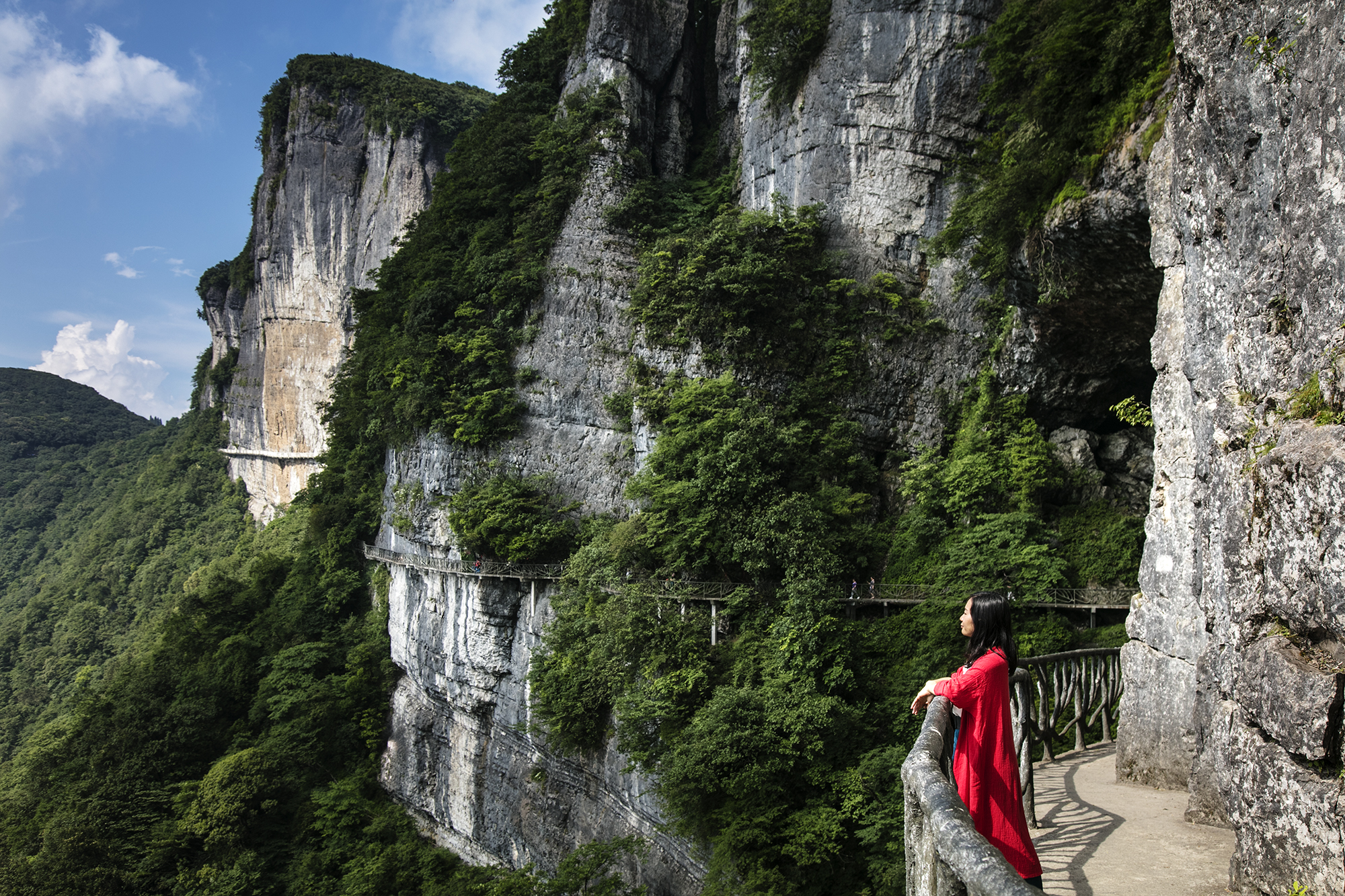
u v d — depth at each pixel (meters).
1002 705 5.52
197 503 111.06
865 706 29.98
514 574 42.12
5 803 48.69
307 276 95.62
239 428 109.50
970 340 41.34
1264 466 6.29
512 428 45.97
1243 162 7.99
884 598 34.72
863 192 43.66
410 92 87.88
